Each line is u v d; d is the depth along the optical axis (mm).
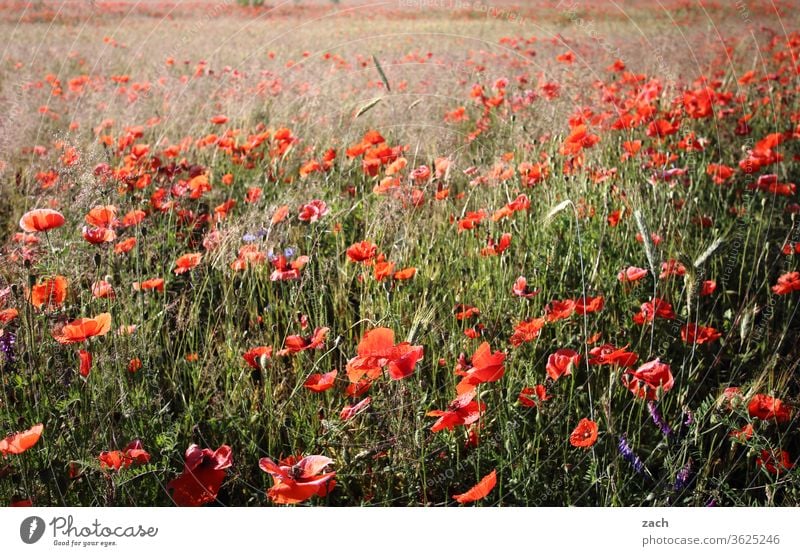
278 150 3219
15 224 2809
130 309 2029
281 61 5770
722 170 2945
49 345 1817
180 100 4328
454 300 2215
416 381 1711
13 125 3666
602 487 1659
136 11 8312
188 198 3033
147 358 1840
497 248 2232
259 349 1777
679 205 2789
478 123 3799
